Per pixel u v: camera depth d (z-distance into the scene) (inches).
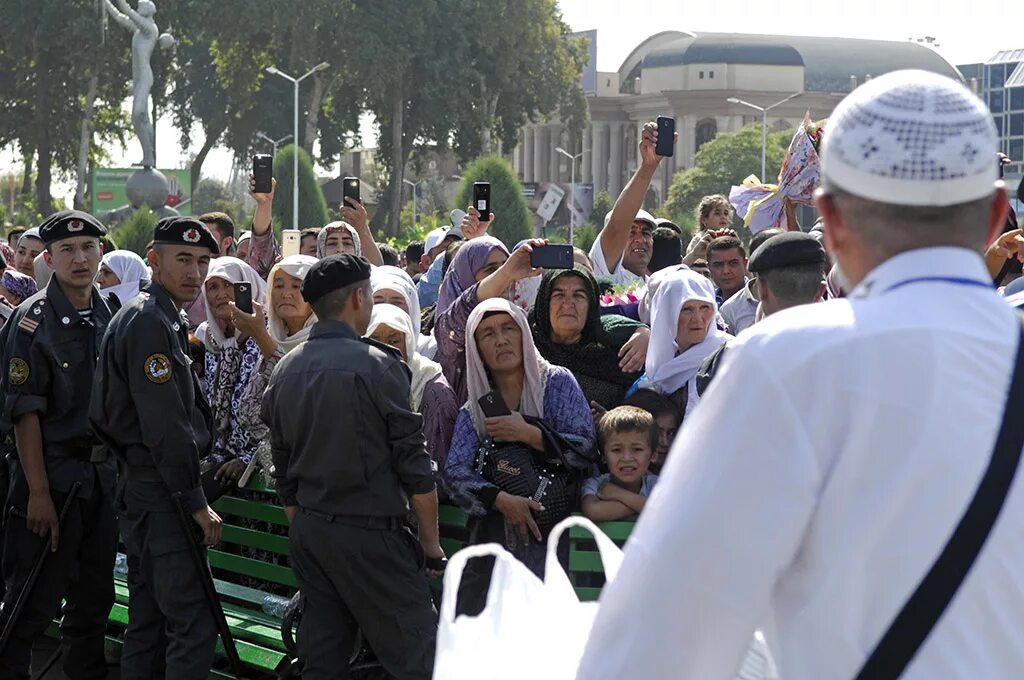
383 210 2429.9
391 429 157.9
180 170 2260.1
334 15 2219.5
